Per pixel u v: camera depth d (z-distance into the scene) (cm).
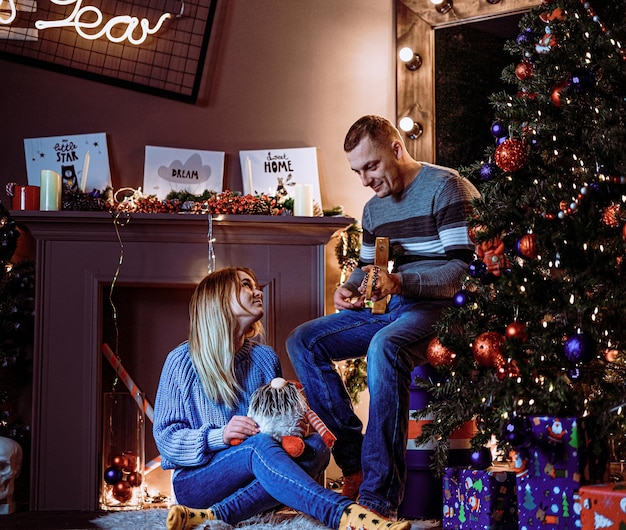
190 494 251
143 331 353
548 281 232
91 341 325
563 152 239
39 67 366
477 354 231
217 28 375
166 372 263
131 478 309
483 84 362
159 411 260
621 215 225
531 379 224
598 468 213
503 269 242
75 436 320
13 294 346
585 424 210
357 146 289
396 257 294
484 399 223
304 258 336
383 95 374
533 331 233
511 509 233
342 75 375
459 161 363
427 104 368
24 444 340
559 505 209
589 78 221
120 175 365
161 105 370
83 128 366
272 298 332
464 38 366
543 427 213
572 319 228
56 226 326
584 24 235
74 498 317
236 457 240
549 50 244
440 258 289
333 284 366
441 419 245
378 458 254
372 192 372
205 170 365
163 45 370
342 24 377
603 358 234
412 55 368
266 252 334
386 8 376
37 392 322
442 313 257
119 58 368
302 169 367
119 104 368
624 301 222
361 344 290
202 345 260
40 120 366
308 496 225
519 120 246
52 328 325
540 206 236
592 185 227
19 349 343
